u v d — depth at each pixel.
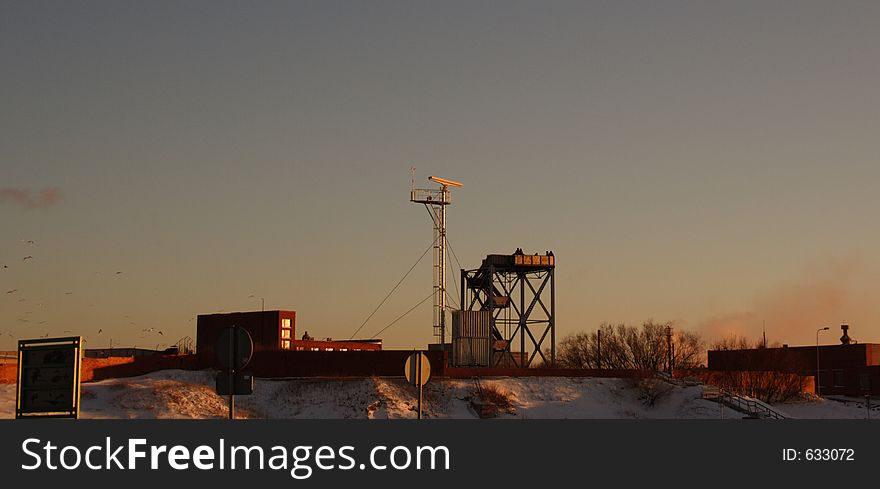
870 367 140.50
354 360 100.81
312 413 91.44
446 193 114.69
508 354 118.12
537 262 118.69
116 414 82.38
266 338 107.19
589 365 160.12
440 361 102.31
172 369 103.50
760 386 114.88
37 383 34.41
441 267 114.06
